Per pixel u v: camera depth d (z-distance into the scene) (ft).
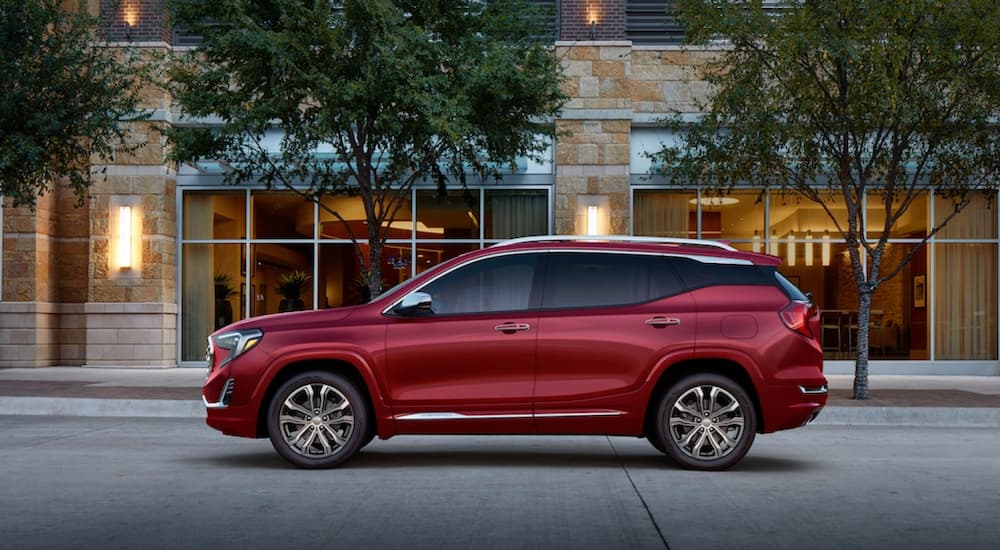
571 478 26.50
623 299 27.84
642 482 25.86
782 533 19.70
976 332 67.15
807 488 25.03
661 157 54.85
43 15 51.80
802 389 27.45
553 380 27.35
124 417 43.86
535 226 67.72
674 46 68.18
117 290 67.26
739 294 27.91
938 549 18.42
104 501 22.89
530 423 27.40
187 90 50.39
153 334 67.05
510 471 27.73
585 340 27.40
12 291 69.62
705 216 67.51
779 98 49.01
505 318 27.61
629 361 27.35
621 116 66.59
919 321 67.05
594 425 27.45
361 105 46.03
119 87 53.72
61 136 52.01
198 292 68.90
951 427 41.01
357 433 27.71
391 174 52.11
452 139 43.62
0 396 45.57
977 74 47.21
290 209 68.44
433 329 27.58
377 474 27.09
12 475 26.68
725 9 47.88
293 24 46.16
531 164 67.56
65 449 32.27
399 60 44.14
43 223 70.59
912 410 42.55
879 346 66.90
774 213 67.10
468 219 67.77
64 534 19.39
